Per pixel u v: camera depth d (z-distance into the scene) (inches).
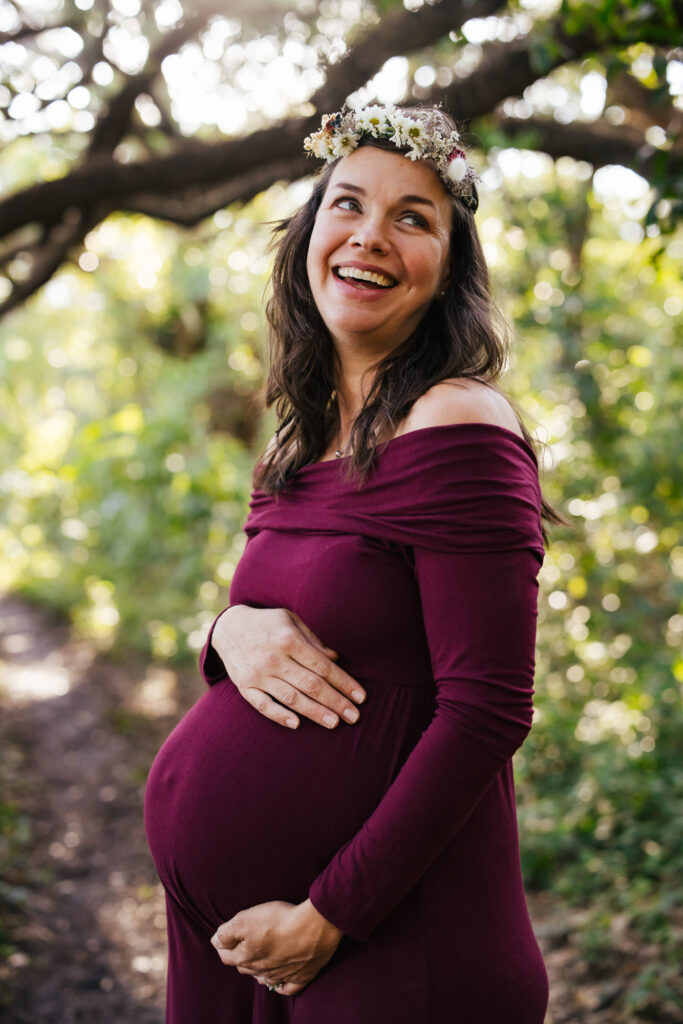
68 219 199.5
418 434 53.7
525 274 210.4
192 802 58.4
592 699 190.1
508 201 215.5
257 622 58.1
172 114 181.9
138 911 146.4
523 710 51.1
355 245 57.1
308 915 51.9
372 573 54.6
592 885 140.3
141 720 254.2
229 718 59.1
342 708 55.2
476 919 54.2
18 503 427.2
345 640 55.2
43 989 118.0
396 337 59.3
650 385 194.1
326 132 59.3
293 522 59.1
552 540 183.8
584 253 229.8
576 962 118.3
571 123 187.9
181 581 279.0
